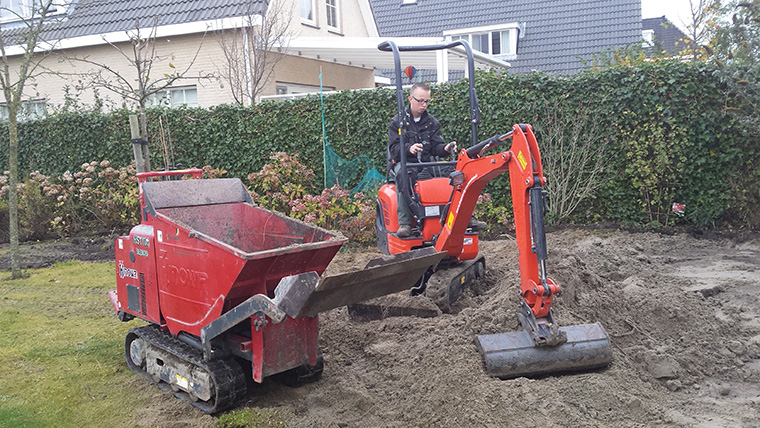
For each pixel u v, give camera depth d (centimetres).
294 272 420
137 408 425
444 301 539
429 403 386
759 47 980
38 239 1148
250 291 400
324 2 1700
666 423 366
